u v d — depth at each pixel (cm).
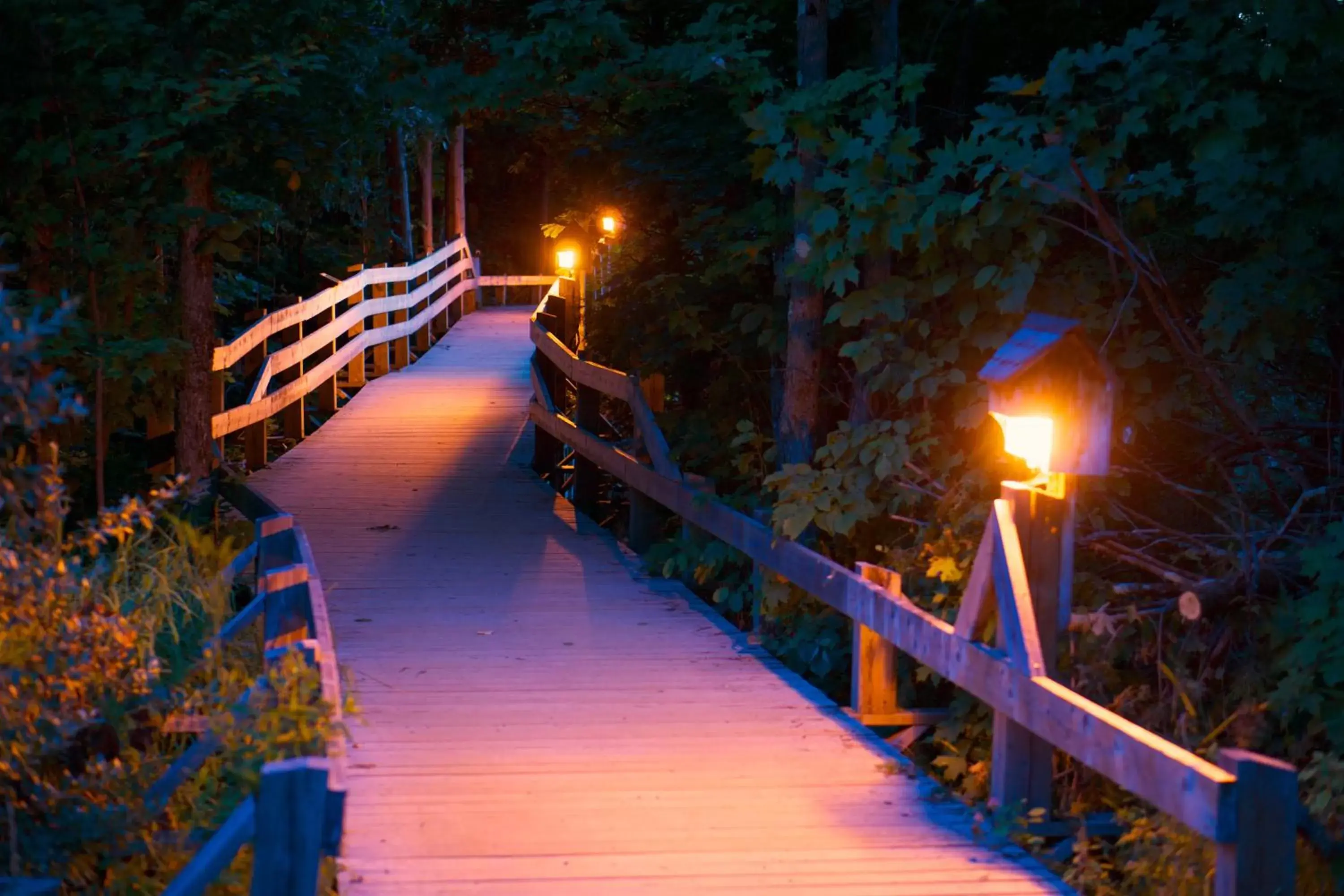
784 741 564
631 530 958
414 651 688
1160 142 728
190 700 446
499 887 405
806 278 704
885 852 444
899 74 713
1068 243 754
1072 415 481
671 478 874
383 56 747
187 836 376
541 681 643
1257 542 625
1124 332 671
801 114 667
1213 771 360
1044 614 492
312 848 291
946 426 778
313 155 1010
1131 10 851
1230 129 559
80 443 998
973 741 588
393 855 429
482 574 863
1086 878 443
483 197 4022
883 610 580
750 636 727
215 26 848
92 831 358
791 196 825
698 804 486
